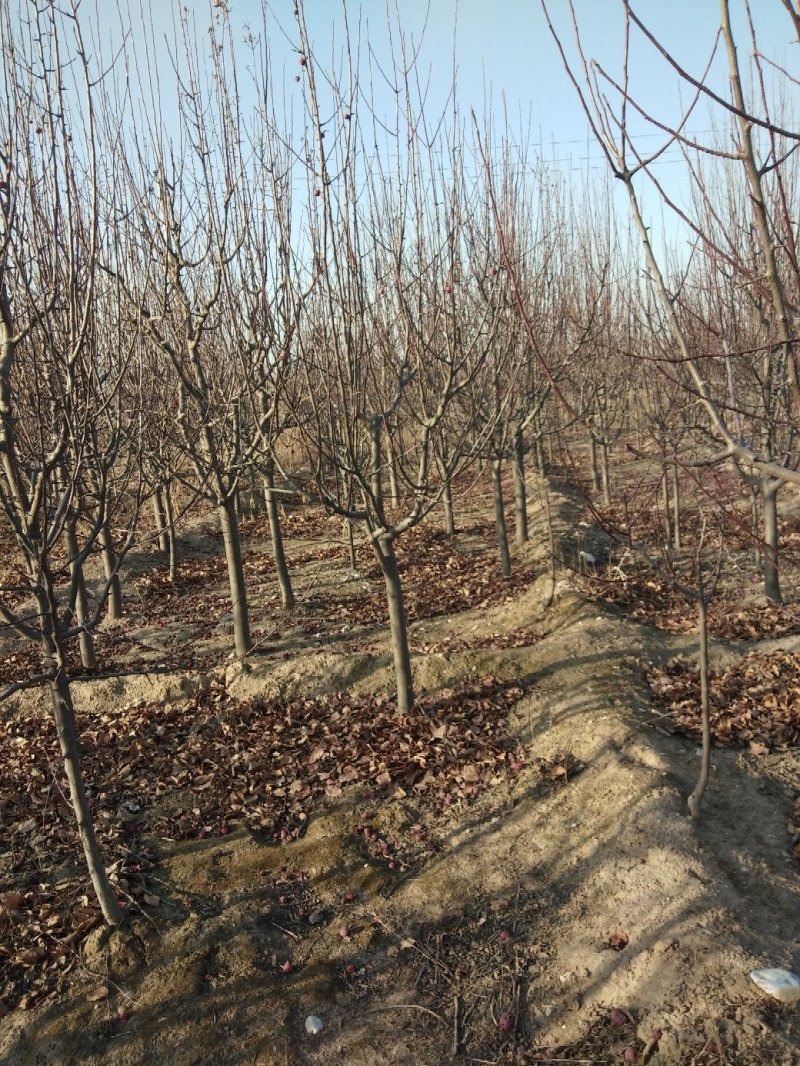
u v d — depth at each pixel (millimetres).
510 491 16328
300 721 6945
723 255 2232
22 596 10609
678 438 4969
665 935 4051
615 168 2453
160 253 6953
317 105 5070
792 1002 3568
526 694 6938
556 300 10391
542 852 4953
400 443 6887
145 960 4434
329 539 13656
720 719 6172
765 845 4695
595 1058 3588
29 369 4527
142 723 7008
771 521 8328
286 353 5602
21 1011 4207
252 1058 3850
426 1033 3902
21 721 7336
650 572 10102
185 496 16125
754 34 2311
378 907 4754
